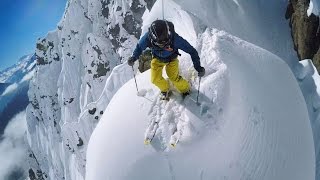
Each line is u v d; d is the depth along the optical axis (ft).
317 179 38.52
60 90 244.63
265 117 26.58
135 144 24.38
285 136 27.32
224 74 25.25
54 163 287.28
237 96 25.34
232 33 51.80
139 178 23.79
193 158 23.43
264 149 25.68
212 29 30.07
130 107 25.66
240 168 24.38
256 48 30.91
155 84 23.47
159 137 23.97
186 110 24.14
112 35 180.14
